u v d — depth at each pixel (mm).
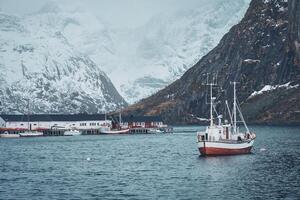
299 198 89375
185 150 188500
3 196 95750
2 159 165250
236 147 157875
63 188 103875
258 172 118938
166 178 114812
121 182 110562
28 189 103062
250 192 95062
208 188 100438
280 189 97062
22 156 176250
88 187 104688
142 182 109875
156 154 174875
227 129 158375
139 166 139500
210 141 155000
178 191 98312
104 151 193625
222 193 95062
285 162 136375
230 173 119062
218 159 147875
